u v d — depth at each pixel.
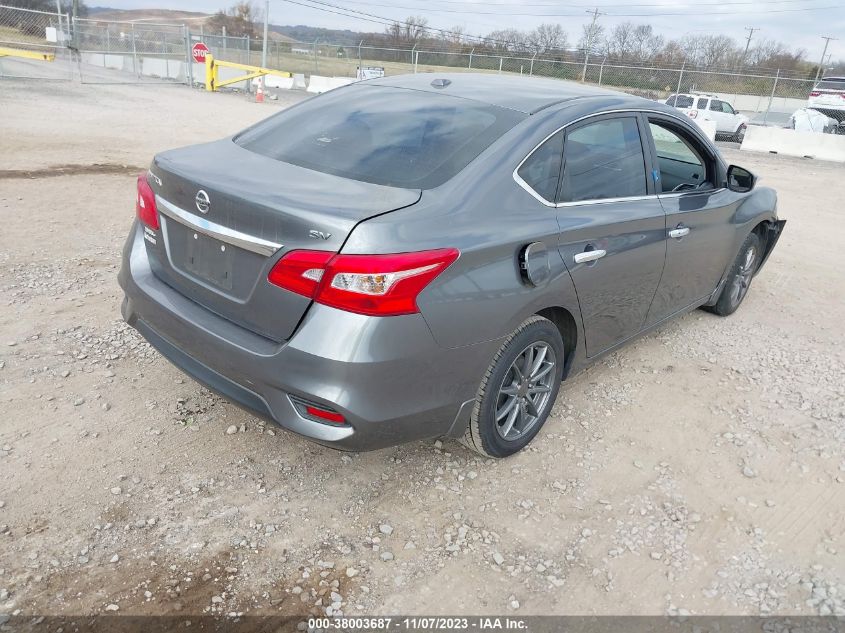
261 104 20.42
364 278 2.31
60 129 11.32
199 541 2.59
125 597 2.32
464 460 3.23
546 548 2.74
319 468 3.07
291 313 2.43
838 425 3.87
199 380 2.77
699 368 4.45
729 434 3.68
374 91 3.58
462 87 3.50
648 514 2.99
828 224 9.61
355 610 2.37
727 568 2.72
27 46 26.12
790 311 5.73
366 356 2.35
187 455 3.07
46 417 3.21
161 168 2.85
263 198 2.45
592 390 4.03
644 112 3.73
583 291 3.20
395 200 2.54
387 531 2.74
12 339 3.87
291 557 2.57
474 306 2.60
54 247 5.44
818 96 24.00
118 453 3.03
